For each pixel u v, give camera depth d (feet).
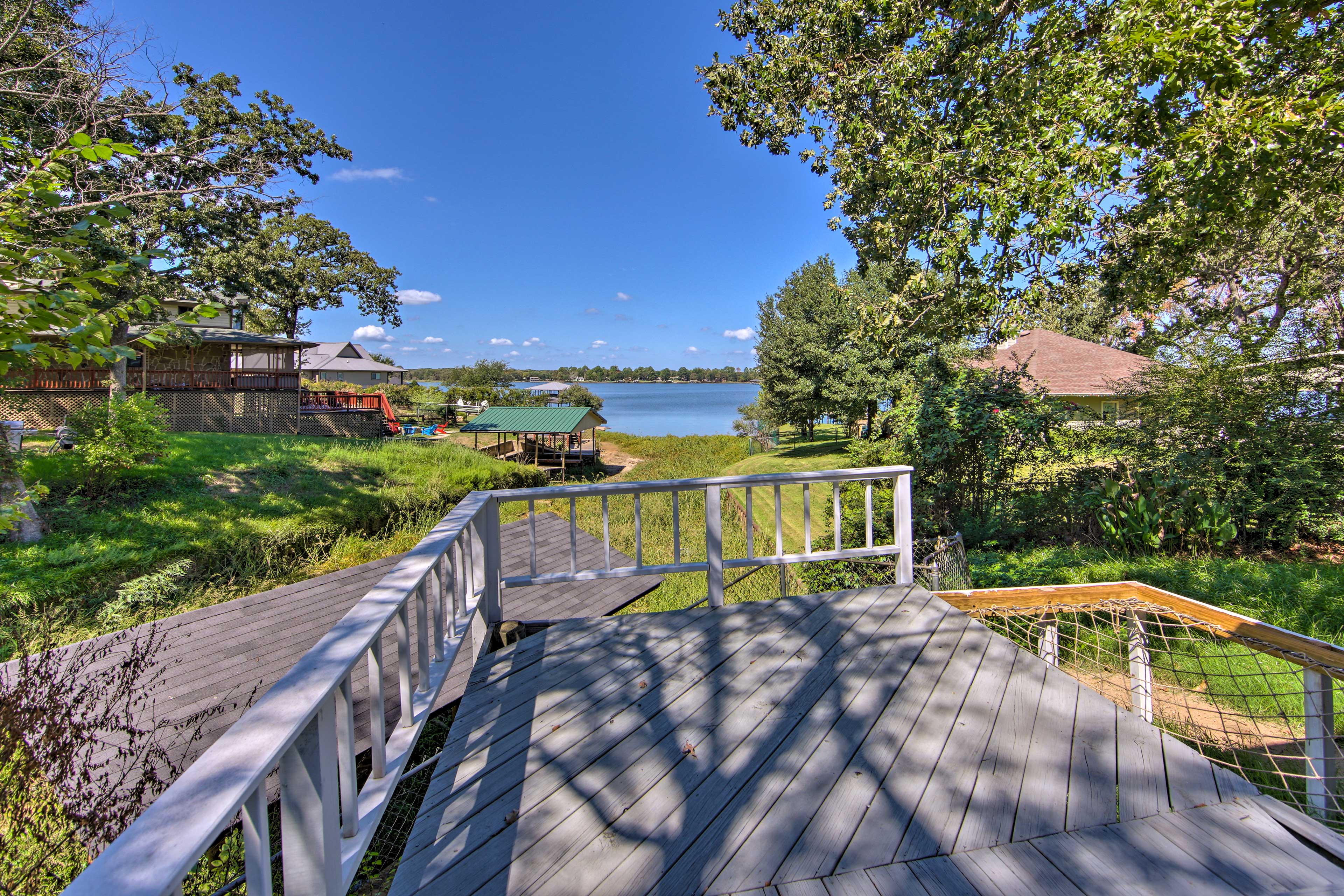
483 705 8.38
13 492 31.68
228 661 16.84
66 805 10.80
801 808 5.99
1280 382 26.63
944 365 32.55
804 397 80.89
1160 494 26.81
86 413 39.78
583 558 26.32
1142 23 17.95
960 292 23.77
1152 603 11.45
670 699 8.27
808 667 9.00
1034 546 28.22
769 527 44.80
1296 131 16.79
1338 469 25.21
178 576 33.63
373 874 12.12
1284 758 9.67
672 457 107.14
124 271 9.25
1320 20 18.93
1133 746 6.81
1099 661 14.42
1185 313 53.57
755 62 31.73
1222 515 24.36
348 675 4.49
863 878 5.09
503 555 26.45
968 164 21.58
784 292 89.30
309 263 104.01
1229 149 17.25
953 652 9.33
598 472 92.84
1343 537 23.97
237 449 53.98
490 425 92.58
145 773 11.71
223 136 45.24
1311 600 17.31
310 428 77.71
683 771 6.68
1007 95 22.39
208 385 69.10
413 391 148.56
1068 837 5.48
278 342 77.71
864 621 10.62
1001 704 7.80
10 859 10.19
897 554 12.46
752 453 104.68
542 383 392.06
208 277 52.75
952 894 4.87
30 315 8.25
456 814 6.14
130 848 2.37
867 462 31.91
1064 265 22.86
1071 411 30.40
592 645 10.16
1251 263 44.68
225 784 2.85
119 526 36.17
